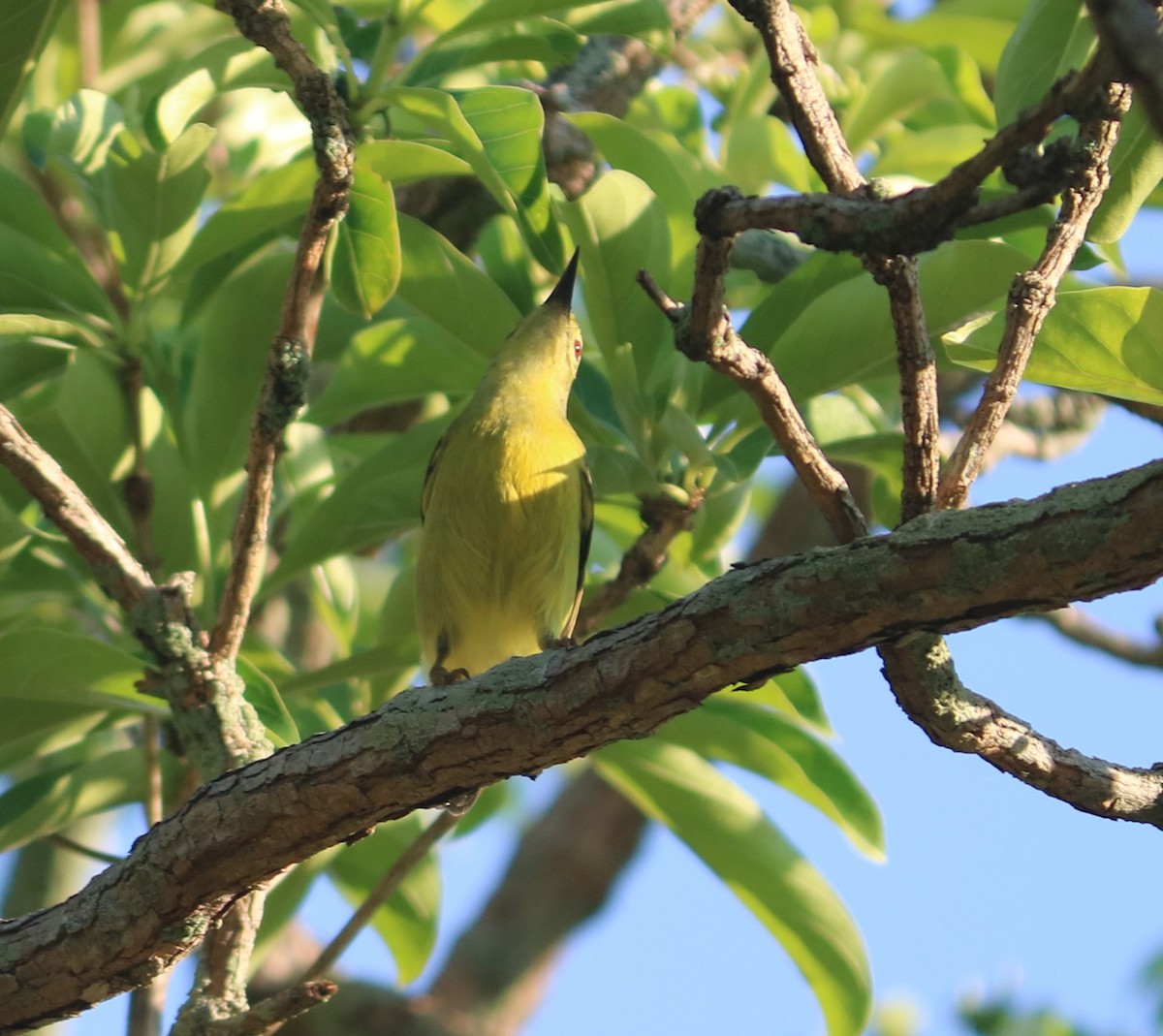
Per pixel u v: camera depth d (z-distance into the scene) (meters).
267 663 9.34
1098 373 6.79
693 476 8.37
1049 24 6.58
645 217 8.01
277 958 10.65
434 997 11.42
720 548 8.63
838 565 5.15
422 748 5.90
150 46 11.20
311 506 9.62
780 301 8.34
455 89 7.84
